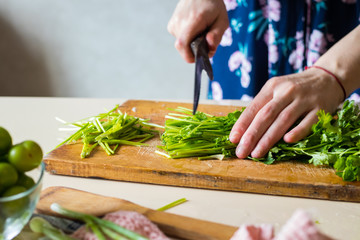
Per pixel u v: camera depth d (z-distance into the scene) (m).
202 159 1.19
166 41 3.46
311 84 1.29
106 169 1.13
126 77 3.61
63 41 3.47
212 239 0.81
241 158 1.21
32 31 3.43
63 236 0.79
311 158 1.19
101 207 0.90
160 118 1.58
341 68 1.35
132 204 0.91
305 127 1.20
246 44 1.96
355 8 1.85
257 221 0.93
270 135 1.18
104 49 3.50
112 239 0.79
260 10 1.88
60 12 3.37
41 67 3.56
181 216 0.87
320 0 1.83
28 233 0.84
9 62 3.53
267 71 2.00
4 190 0.74
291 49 1.94
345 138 1.15
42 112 1.71
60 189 0.97
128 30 3.44
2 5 3.34
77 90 3.65
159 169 1.10
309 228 0.58
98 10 3.37
